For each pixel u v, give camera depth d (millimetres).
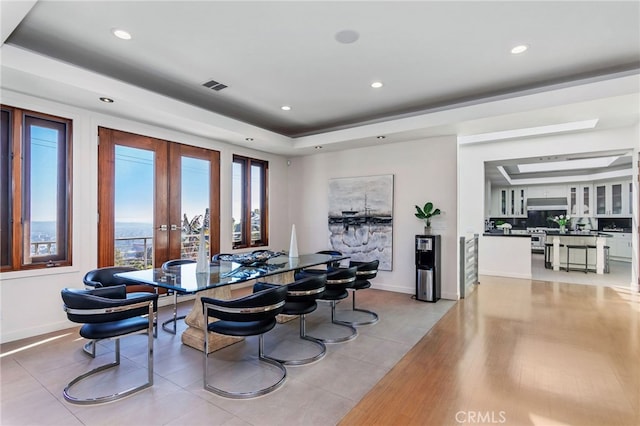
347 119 5305
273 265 3664
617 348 3160
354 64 3338
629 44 2957
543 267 8039
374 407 2207
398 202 5535
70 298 2303
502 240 6906
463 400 2289
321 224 6422
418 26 2658
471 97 4289
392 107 4684
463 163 7215
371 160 5812
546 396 2336
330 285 3492
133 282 2994
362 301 4938
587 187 10289
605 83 3373
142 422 2039
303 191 6688
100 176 3984
